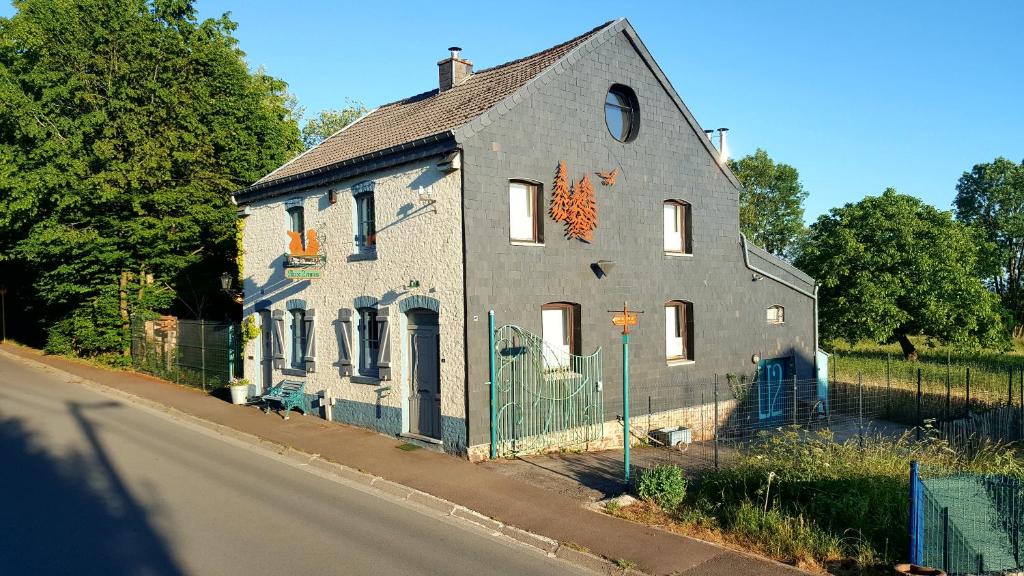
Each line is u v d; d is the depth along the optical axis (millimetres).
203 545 8062
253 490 10430
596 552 8031
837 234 30547
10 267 31297
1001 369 24812
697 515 9016
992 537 7543
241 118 25406
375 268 14312
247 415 16031
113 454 12320
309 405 16234
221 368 19219
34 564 7387
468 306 12289
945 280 29406
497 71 15969
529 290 13305
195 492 10195
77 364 25016
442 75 16688
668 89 16375
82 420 15367
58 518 8883
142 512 9195
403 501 10219
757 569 7535
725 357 17828
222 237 24891
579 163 14383
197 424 15469
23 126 22047
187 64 23906
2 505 9383
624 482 10883
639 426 15492
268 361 18109
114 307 24266
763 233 52031
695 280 17062
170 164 23156
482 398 12453
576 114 14359
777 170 51812
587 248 14484
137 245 23484
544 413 13461
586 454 13609
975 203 50625
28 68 23484
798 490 9016
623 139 15734
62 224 22938
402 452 12727
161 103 23281
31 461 11672
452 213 12523
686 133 16953
